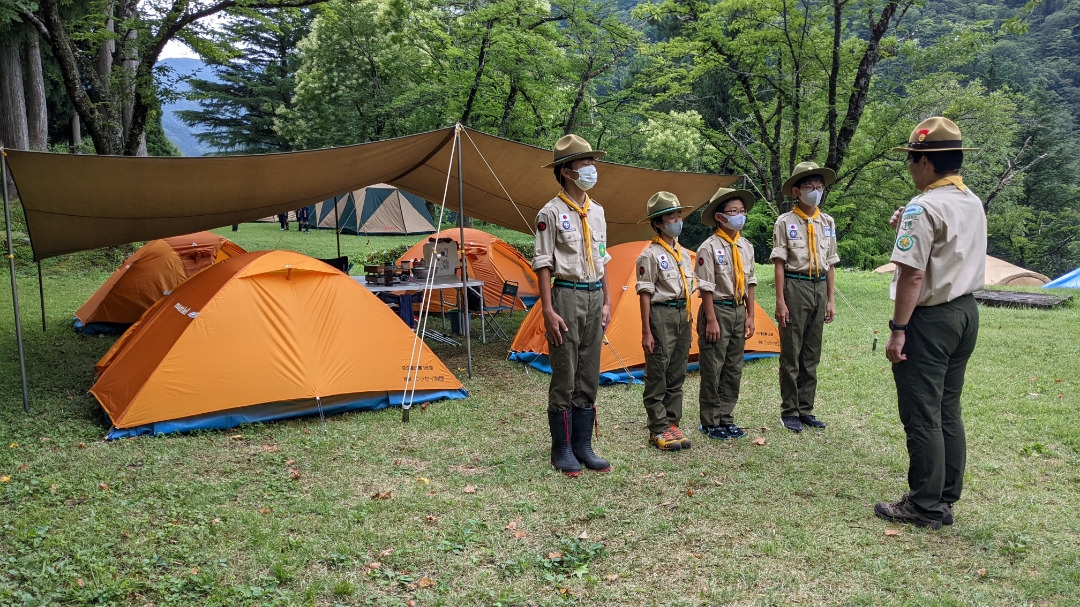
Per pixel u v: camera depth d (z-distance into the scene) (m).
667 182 8.30
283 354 5.79
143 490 4.30
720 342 5.23
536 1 14.80
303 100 24.23
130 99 13.99
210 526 3.81
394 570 3.35
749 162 16.44
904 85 14.86
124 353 6.23
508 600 3.06
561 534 3.73
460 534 3.69
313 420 5.81
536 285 11.33
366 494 4.29
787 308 5.40
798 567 3.35
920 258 3.45
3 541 3.63
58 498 4.19
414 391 6.26
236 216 7.25
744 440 5.23
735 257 5.23
